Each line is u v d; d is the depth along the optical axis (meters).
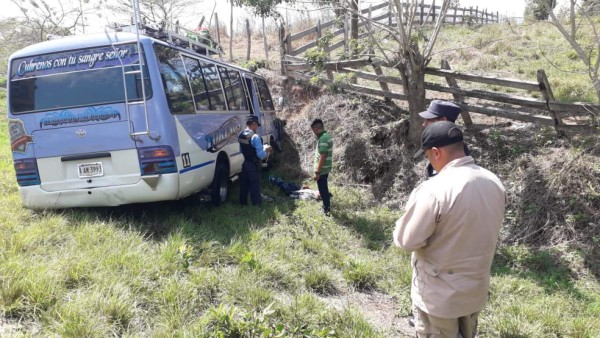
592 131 6.62
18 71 5.45
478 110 7.67
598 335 3.77
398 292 4.50
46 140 5.40
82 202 5.46
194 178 5.89
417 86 7.77
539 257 5.26
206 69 6.95
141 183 5.33
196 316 3.61
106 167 5.38
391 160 8.19
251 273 4.30
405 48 7.47
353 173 8.48
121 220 5.52
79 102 5.34
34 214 5.55
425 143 2.51
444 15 7.46
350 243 5.79
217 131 6.84
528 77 10.22
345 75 8.60
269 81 12.55
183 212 6.22
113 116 5.30
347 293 4.48
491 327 3.88
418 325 2.64
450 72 7.62
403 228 2.43
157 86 5.30
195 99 6.25
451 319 2.42
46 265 3.90
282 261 4.68
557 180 6.07
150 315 3.57
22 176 5.47
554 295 4.50
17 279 3.56
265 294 3.94
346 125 9.08
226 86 7.66
